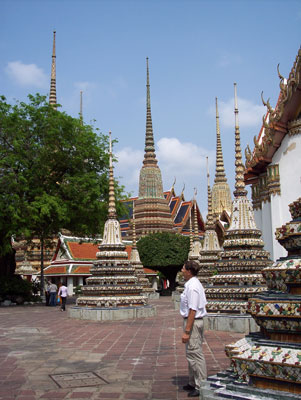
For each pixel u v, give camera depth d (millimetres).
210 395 5297
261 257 15016
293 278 5305
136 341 11625
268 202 21422
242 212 15539
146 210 58531
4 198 25141
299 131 19469
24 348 10719
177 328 14367
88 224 29297
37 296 31047
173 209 67000
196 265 6898
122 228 65062
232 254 14938
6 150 26641
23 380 7531
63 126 27719
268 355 5078
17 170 27047
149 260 44281
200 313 6605
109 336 12633
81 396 6559
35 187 27328
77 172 28875
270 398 4844
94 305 17984
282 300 5211
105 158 29656
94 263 19062
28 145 27250
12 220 25125
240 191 15766
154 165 61250
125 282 18469
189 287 6652
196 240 29609
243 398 4965
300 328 5047
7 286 28922
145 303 18781
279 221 20000
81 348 10648
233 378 5500
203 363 6547
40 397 6527
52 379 7586
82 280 45875
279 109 19766
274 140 20047
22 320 18109
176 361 8961
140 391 6793
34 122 27781
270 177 20438
